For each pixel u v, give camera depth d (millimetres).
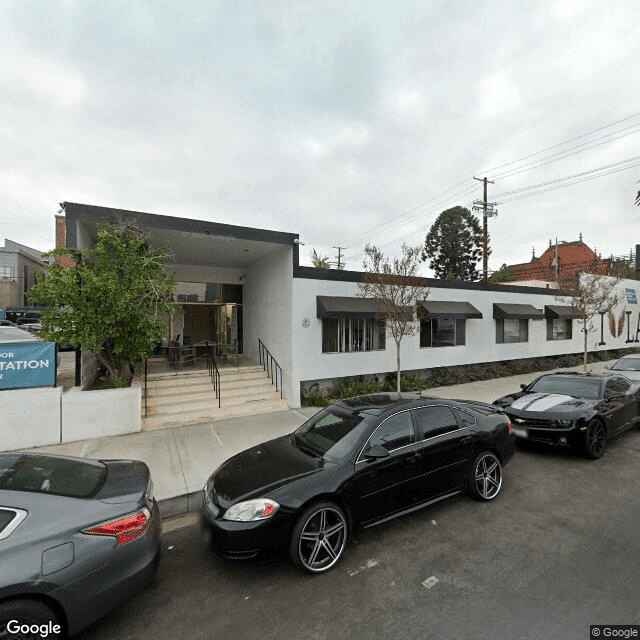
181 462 6371
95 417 7562
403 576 3551
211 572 3730
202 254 11914
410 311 10219
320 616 3074
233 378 11094
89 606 2699
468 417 5246
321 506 3715
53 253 7746
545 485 5566
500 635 2799
